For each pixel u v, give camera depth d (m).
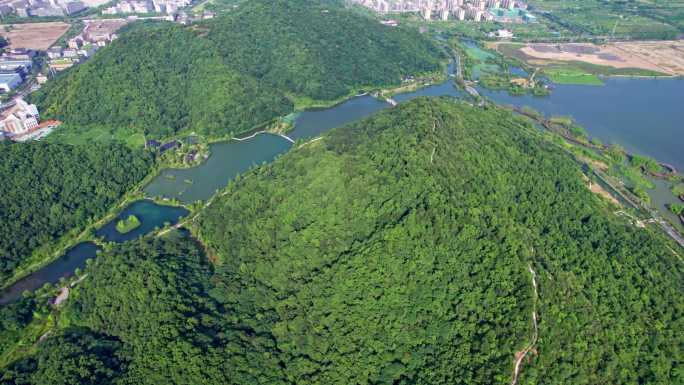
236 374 158.50
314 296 191.75
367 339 171.88
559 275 183.50
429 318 173.62
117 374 163.12
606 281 192.00
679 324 177.88
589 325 167.75
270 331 181.00
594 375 156.38
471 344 160.62
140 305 185.38
